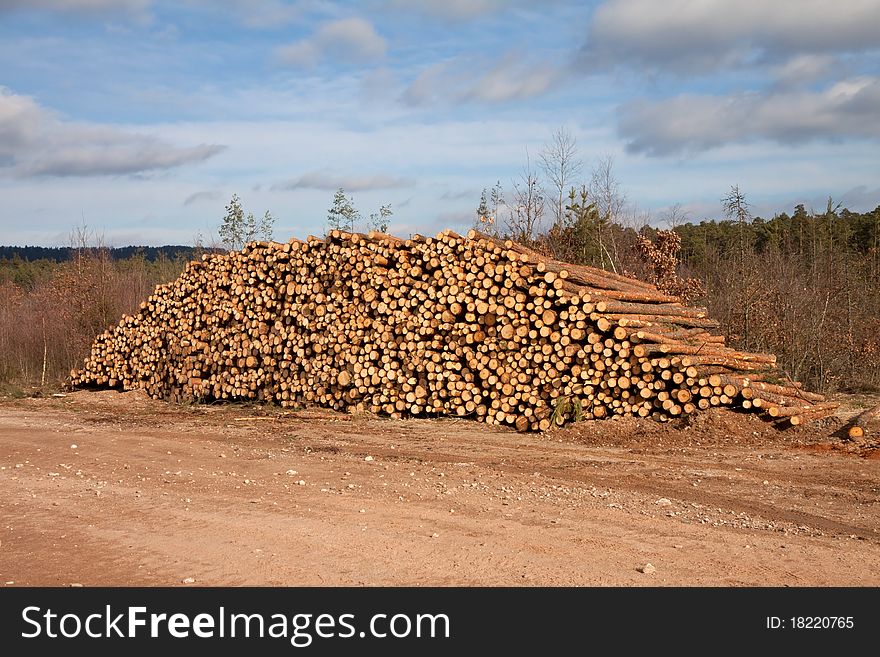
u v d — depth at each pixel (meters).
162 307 21.83
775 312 22.33
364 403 17.45
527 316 15.07
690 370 13.46
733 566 6.66
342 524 8.14
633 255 26.19
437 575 6.56
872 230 33.81
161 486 10.23
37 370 29.64
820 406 13.86
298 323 18.58
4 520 8.54
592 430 14.07
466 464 11.65
